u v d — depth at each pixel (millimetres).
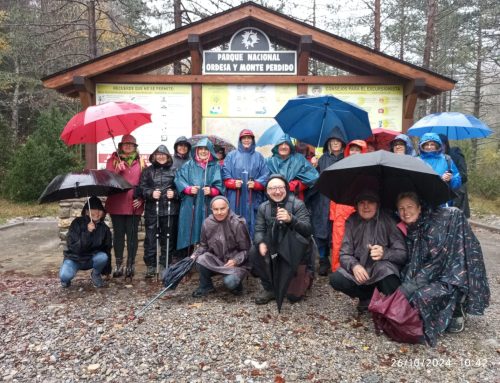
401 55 17281
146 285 4789
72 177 4230
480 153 17500
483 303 3422
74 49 15836
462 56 16281
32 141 12930
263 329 3512
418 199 3545
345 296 4363
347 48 6121
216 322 3646
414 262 3502
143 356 3127
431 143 4566
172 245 5152
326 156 5031
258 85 6398
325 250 5148
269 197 4055
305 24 6152
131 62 6391
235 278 4141
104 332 3504
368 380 2801
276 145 4895
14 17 13375
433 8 12125
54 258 6453
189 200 4879
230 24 6238
